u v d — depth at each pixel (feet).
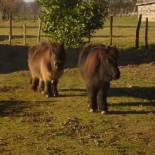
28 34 128.36
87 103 47.93
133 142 36.01
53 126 40.04
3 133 38.09
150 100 49.44
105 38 109.50
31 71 54.24
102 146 34.99
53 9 79.36
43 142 35.94
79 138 36.86
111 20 90.53
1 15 246.88
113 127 39.73
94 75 43.47
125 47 91.66
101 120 41.78
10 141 36.14
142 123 40.93
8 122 41.27
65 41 79.92
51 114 43.86
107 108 44.39
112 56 42.73
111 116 43.11
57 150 34.19
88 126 39.91
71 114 43.75
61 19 79.61
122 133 38.14
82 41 80.59
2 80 61.26
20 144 35.47
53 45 49.01
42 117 42.80
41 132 38.37
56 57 48.29
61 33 79.71
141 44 93.71
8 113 44.37
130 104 47.60
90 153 33.58
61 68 48.91
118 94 52.21
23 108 46.24
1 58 80.07
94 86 43.86
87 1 78.48
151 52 82.48
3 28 163.94
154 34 115.75
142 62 74.79
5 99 50.19
